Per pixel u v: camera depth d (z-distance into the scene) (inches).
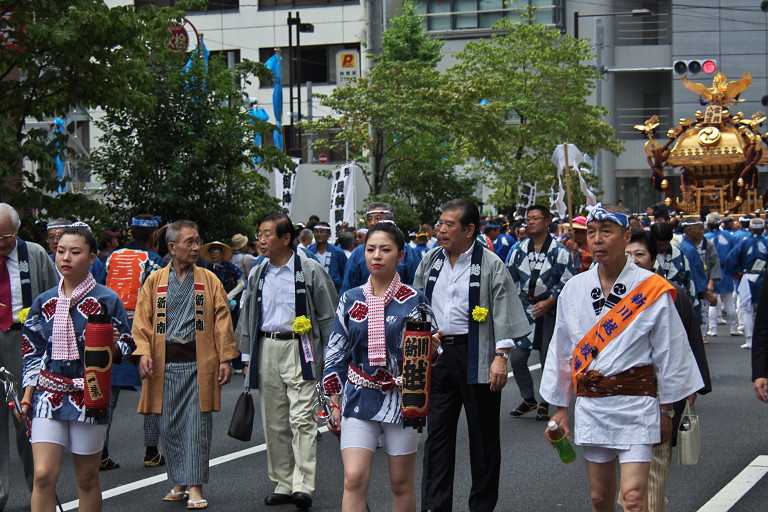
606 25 1836.9
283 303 288.7
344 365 215.5
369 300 212.5
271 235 288.8
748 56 1814.7
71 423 227.1
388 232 213.6
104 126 660.1
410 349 203.8
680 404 228.4
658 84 1902.1
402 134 892.6
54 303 232.1
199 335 285.1
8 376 241.8
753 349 251.9
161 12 537.6
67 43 474.6
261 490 300.8
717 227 768.9
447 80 965.8
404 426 203.8
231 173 662.5
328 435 391.5
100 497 235.0
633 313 195.5
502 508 272.2
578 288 202.8
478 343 249.1
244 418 286.8
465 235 252.7
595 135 1290.6
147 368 281.0
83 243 232.5
